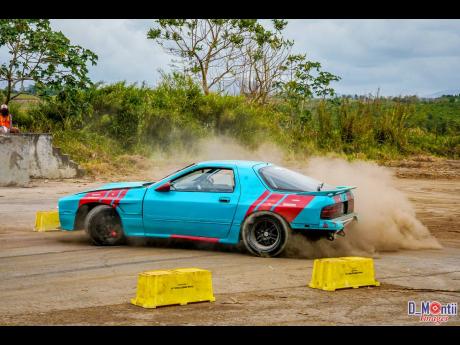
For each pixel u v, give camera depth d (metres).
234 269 10.09
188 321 7.25
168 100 34.09
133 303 7.97
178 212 11.62
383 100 44.75
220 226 11.36
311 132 39.97
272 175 11.52
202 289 8.13
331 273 8.80
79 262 10.53
